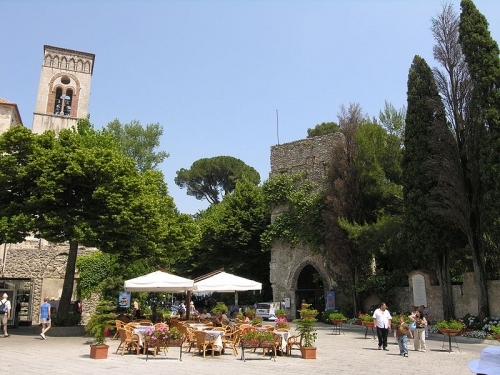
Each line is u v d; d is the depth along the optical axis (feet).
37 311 94.12
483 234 68.54
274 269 117.80
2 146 63.93
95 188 62.69
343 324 89.76
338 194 98.48
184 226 87.66
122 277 88.53
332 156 103.55
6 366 35.47
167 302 124.36
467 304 74.08
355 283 94.94
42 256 97.81
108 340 57.98
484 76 69.87
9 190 64.95
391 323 59.72
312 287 119.24
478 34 72.33
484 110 68.23
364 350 52.85
